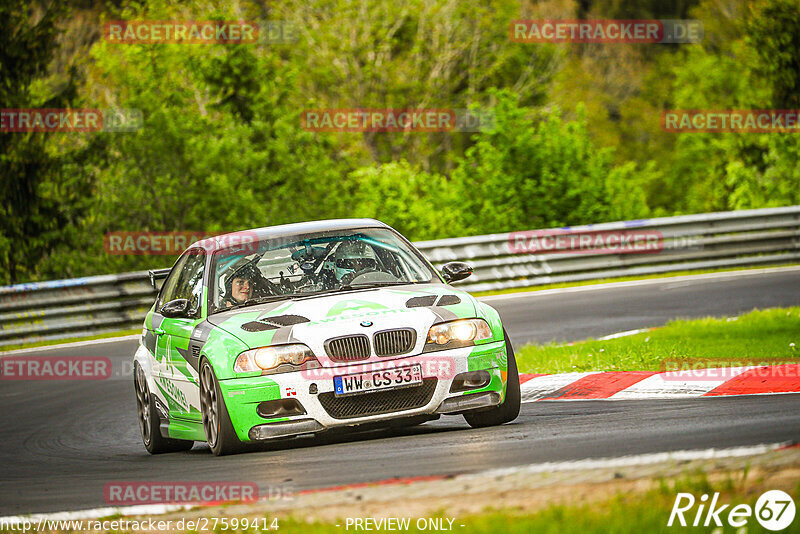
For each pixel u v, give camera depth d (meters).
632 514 14.88
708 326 43.31
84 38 123.62
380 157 175.88
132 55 112.88
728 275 69.81
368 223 31.00
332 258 29.09
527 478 18.19
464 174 104.81
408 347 25.38
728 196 123.25
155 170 100.75
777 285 61.16
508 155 103.12
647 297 60.84
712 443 20.42
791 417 23.11
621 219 103.00
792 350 34.62
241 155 107.44
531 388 34.00
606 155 104.44
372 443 25.64
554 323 53.66
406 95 179.38
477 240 73.00
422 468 20.81
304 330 25.48
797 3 114.44
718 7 184.25
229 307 28.06
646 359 35.44
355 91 176.50
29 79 96.94
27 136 95.12
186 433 28.95
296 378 25.03
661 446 20.64
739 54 118.69
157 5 120.44
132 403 41.69
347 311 25.92
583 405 30.14
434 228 104.88
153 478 24.20
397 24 176.50
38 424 38.81
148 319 32.88
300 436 26.08
